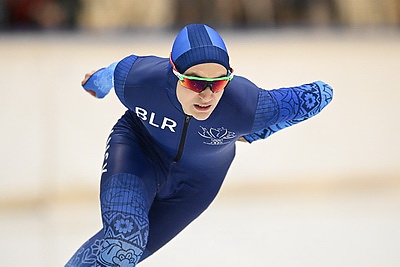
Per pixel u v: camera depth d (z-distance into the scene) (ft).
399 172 58.13
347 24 82.89
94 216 50.49
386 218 50.08
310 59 67.67
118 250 25.03
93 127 58.39
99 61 65.72
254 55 68.03
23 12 76.28
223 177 30.12
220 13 81.20
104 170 27.50
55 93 61.00
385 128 61.26
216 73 23.99
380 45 72.08
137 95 27.04
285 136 59.21
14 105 59.31
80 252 28.66
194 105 24.91
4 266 40.96
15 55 65.67
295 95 27.27
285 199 54.49
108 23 79.77
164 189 29.19
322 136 59.82
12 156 55.26
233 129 26.76
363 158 58.70
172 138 27.50
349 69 66.39
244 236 46.11
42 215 50.70
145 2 80.94
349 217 50.19
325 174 57.11
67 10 78.54
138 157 27.94
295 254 43.04
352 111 62.28
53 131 57.57
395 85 64.80
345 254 43.06
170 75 25.72
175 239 45.29
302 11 82.33
